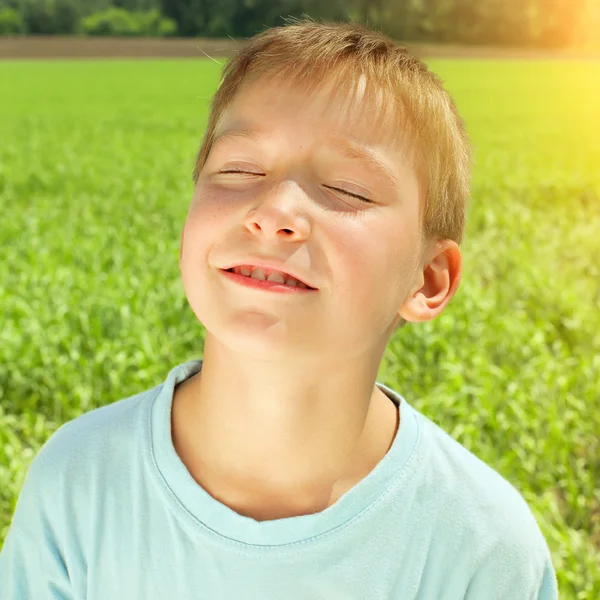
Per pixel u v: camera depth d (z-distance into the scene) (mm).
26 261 8484
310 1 71500
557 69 53344
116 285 7539
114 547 1525
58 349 6113
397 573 1484
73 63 53812
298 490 1468
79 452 1568
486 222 10906
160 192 12688
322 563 1446
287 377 1354
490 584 1548
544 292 7742
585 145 22281
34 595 1658
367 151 1343
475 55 66562
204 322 1351
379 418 1568
